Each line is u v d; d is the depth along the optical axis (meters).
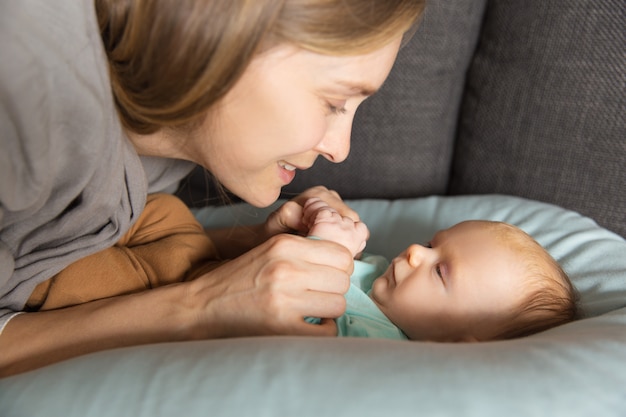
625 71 1.14
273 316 0.70
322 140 0.78
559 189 1.26
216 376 0.56
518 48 1.28
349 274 0.78
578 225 1.15
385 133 1.43
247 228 1.13
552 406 0.52
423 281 0.95
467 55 1.41
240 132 0.72
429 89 1.40
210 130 0.73
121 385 0.57
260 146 0.73
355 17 0.63
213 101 0.66
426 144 1.45
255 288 0.71
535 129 1.27
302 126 0.71
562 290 0.93
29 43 0.59
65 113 0.65
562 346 0.62
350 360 0.57
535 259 0.94
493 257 0.94
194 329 0.74
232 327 0.72
